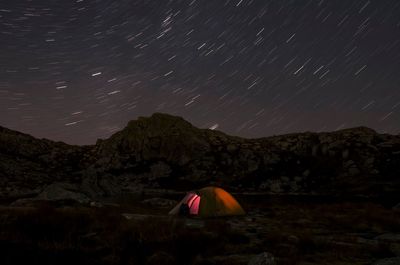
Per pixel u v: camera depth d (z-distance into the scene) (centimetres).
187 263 906
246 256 980
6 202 3025
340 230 1619
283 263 905
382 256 1041
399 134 6538
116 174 5994
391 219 1850
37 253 953
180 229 1238
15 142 6662
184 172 5997
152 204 2958
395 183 4741
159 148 6531
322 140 6438
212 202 2133
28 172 5581
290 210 2561
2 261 880
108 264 888
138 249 1010
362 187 4741
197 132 7038
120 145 6806
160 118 7144
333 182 5178
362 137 6344
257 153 6350
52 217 1239
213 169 6016
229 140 7056
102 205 2267
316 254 1044
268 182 5394
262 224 1758
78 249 1007
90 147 7469
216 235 1210
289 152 6334
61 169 6231
